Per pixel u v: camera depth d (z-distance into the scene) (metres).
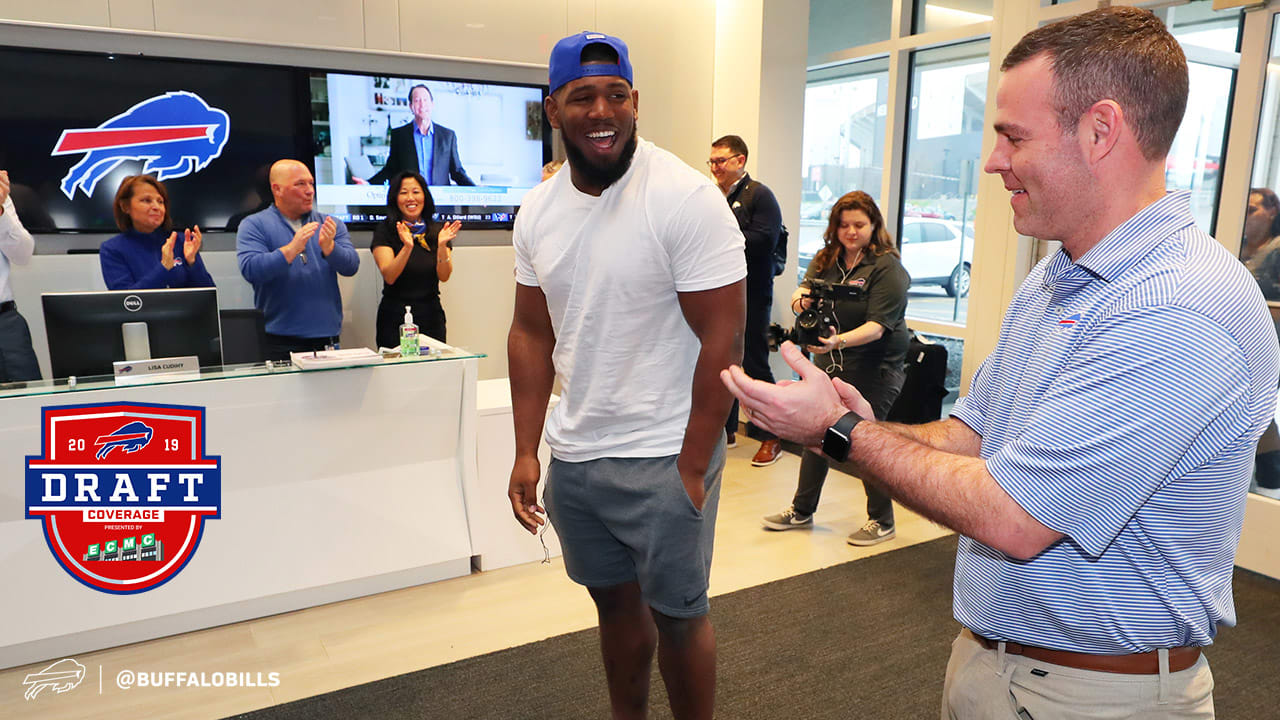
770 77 4.94
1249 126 2.99
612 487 1.59
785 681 2.33
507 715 2.17
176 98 4.00
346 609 2.77
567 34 4.84
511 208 4.93
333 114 4.36
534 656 2.47
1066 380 0.86
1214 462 0.86
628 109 1.45
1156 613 0.91
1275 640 2.56
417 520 2.92
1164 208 0.89
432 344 3.17
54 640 2.42
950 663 1.14
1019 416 1.00
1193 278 0.83
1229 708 2.19
